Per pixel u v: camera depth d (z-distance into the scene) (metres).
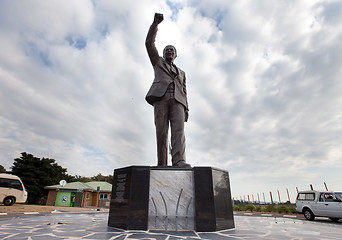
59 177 34.34
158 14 6.14
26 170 31.22
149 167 5.28
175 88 6.58
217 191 5.25
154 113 6.61
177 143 6.16
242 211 20.94
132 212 4.86
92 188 31.94
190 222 4.91
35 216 8.74
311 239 4.05
